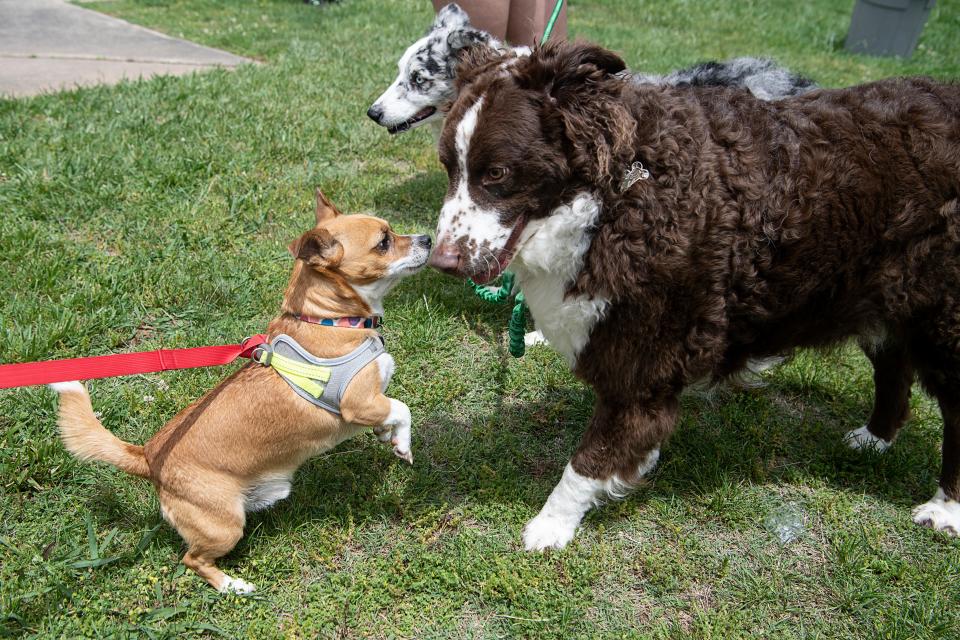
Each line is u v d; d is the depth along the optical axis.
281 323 2.78
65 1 9.91
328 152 5.63
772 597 2.70
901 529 2.98
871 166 2.31
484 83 2.32
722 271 2.32
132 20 9.23
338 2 10.69
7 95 6.08
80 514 2.78
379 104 4.72
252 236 4.52
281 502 2.95
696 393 3.64
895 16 10.09
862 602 2.67
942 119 2.37
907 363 2.89
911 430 3.50
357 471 3.12
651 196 2.24
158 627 2.45
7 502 2.77
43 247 4.11
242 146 5.52
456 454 3.21
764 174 2.28
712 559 2.85
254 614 2.54
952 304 2.45
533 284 2.56
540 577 2.70
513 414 3.51
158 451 2.47
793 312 2.52
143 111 5.75
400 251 2.87
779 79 4.02
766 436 3.41
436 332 3.88
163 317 3.79
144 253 4.15
